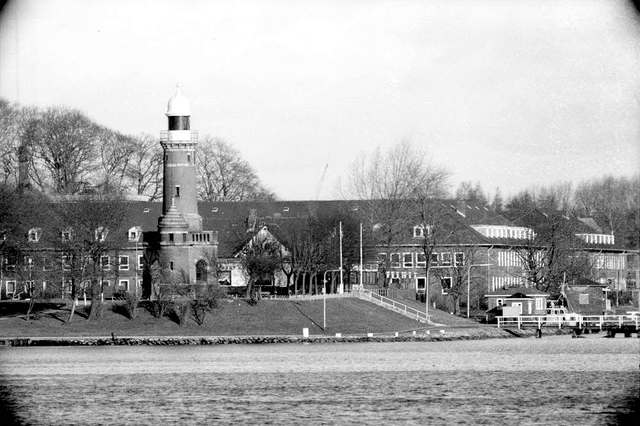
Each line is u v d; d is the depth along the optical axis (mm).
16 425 148750
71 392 170375
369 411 154625
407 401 161250
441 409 155750
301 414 153000
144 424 148500
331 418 150625
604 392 168000
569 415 151875
